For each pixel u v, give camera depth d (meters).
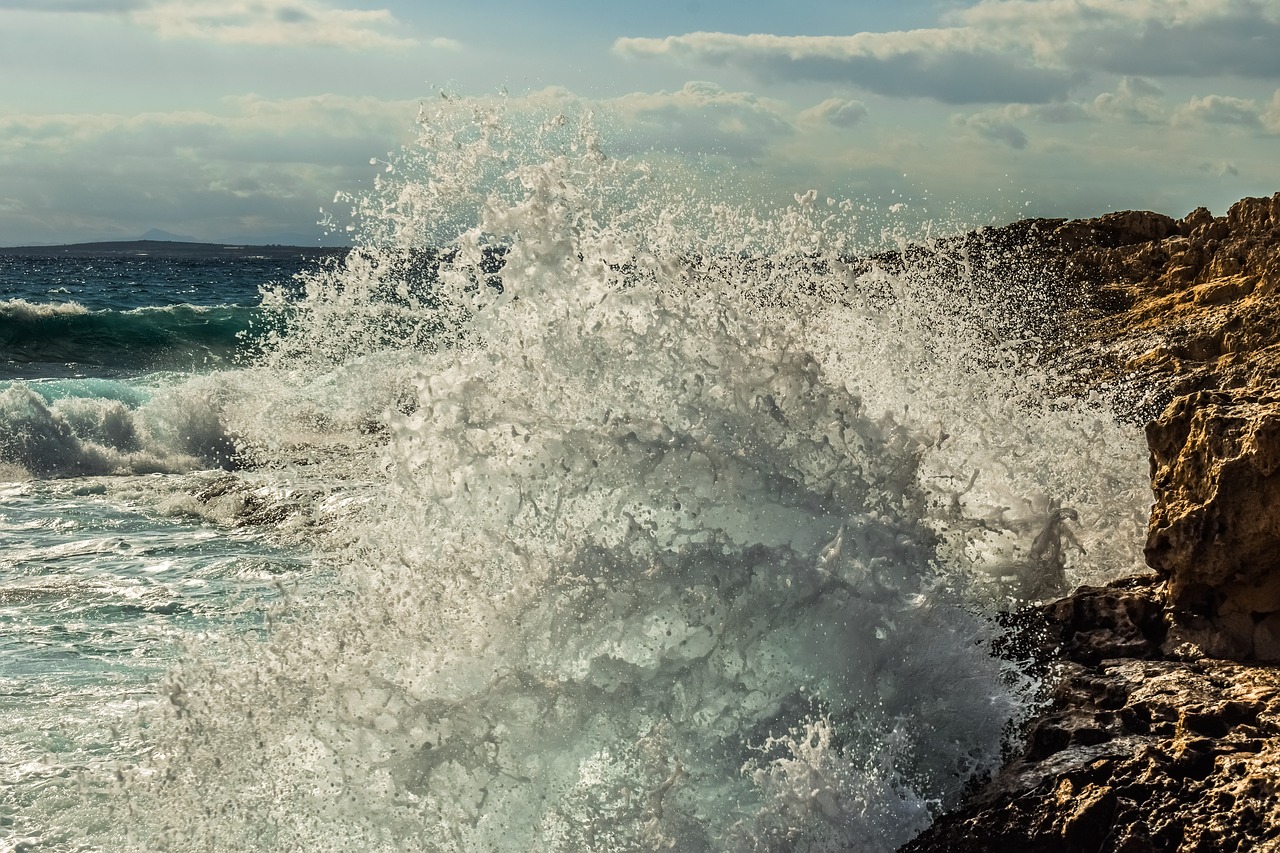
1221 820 2.67
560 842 3.18
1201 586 3.51
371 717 3.37
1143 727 3.11
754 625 3.52
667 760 3.25
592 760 3.33
